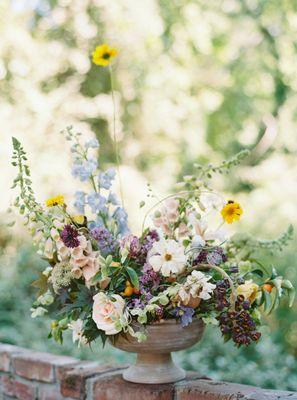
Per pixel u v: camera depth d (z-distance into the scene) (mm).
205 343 3922
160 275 1875
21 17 6688
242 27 7867
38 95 6383
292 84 7816
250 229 4914
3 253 4855
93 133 6715
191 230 2039
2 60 6352
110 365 2357
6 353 2627
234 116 8133
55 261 2002
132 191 5992
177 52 7422
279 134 8078
